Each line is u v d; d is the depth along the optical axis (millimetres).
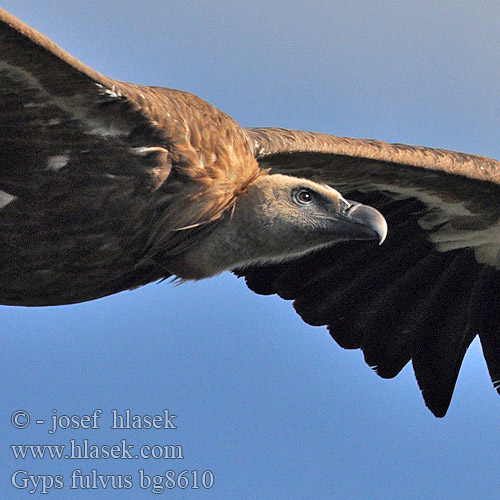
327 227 13281
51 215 12359
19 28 10977
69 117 11984
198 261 13008
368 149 14992
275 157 14469
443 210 16094
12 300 13039
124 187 12359
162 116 12305
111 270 12852
